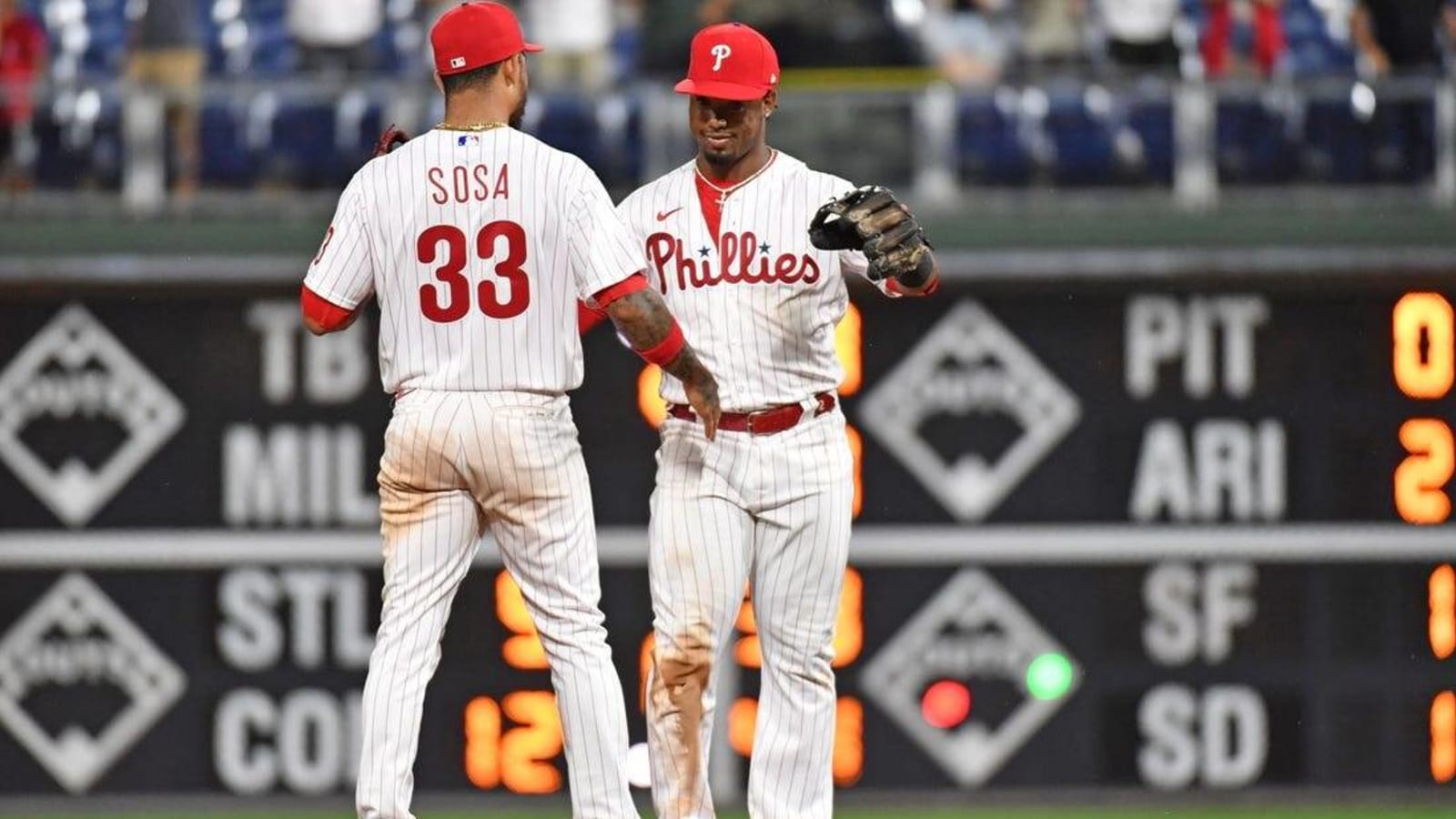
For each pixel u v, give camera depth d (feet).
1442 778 110.01
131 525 109.19
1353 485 109.60
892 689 110.42
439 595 69.36
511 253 67.26
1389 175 119.03
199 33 129.59
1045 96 118.93
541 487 68.23
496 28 68.13
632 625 108.37
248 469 109.19
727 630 73.15
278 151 120.06
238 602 109.50
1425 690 109.91
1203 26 128.47
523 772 108.68
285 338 109.19
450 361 67.67
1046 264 109.19
